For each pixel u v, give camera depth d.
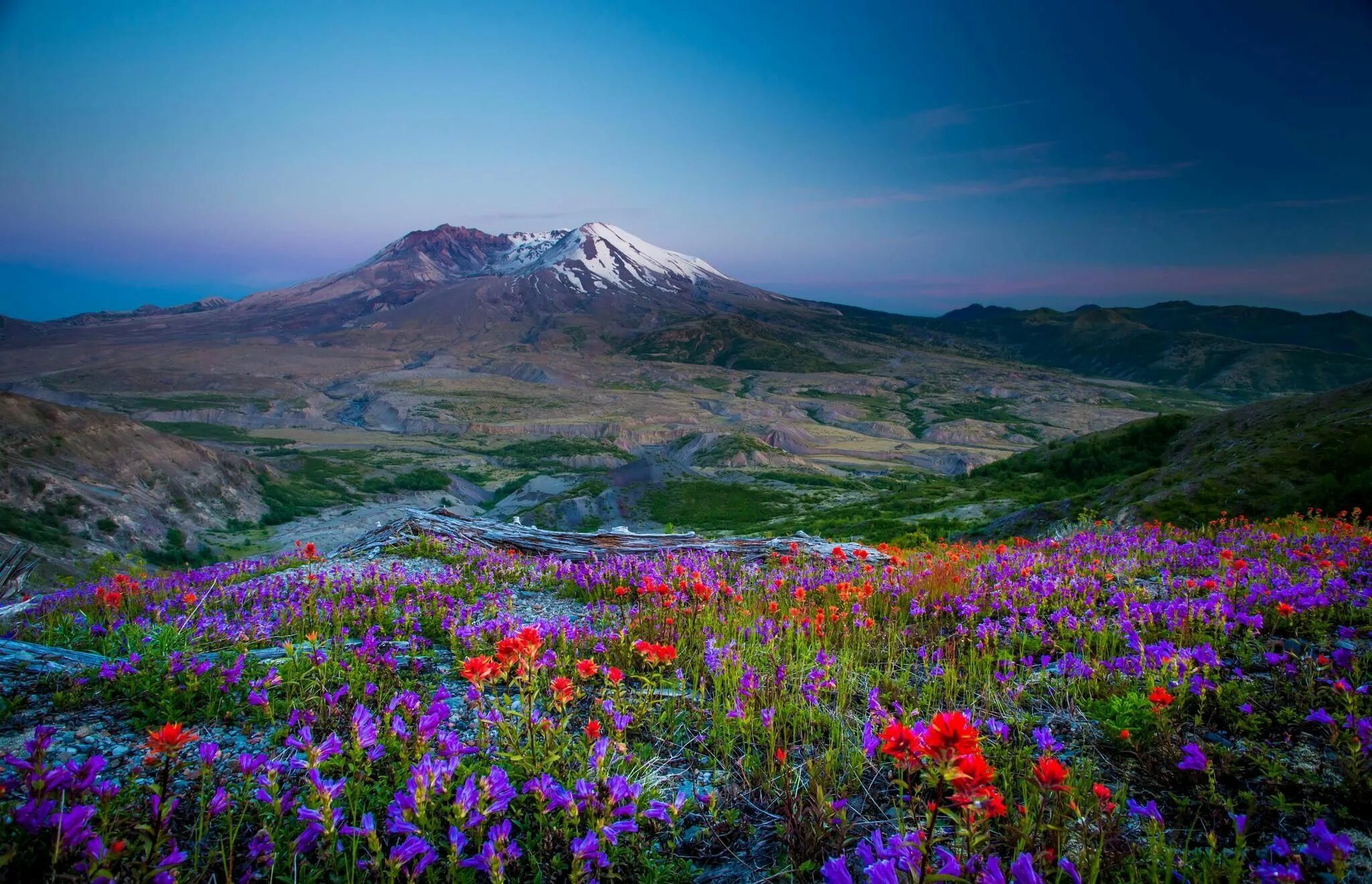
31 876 3.12
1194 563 10.55
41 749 3.63
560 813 3.81
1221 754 4.47
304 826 3.72
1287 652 6.18
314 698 5.46
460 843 3.07
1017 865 2.80
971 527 61.72
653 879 3.56
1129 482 51.88
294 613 9.06
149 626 7.95
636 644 6.47
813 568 12.98
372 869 3.42
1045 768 3.37
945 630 8.38
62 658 6.03
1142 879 3.33
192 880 3.29
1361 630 6.59
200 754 3.57
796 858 3.71
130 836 3.43
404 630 8.44
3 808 3.41
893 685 6.09
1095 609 8.40
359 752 4.05
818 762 4.70
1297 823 3.77
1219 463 48.50
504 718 4.81
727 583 11.32
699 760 4.92
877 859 3.28
